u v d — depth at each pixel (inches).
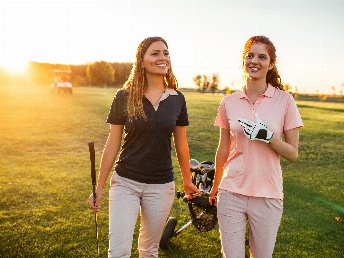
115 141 130.6
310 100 2987.2
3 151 449.4
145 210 129.1
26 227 213.9
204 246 194.2
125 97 127.3
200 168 172.2
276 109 122.1
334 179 365.7
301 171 398.0
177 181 325.4
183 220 232.1
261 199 120.8
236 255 123.3
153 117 123.4
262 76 124.0
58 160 410.6
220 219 126.5
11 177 327.6
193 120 811.4
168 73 130.3
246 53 125.0
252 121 120.9
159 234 132.6
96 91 2105.1
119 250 119.5
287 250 196.1
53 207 250.2
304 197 299.1
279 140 116.3
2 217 228.8
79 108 1003.9
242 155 122.6
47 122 714.2
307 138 641.0
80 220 227.5
